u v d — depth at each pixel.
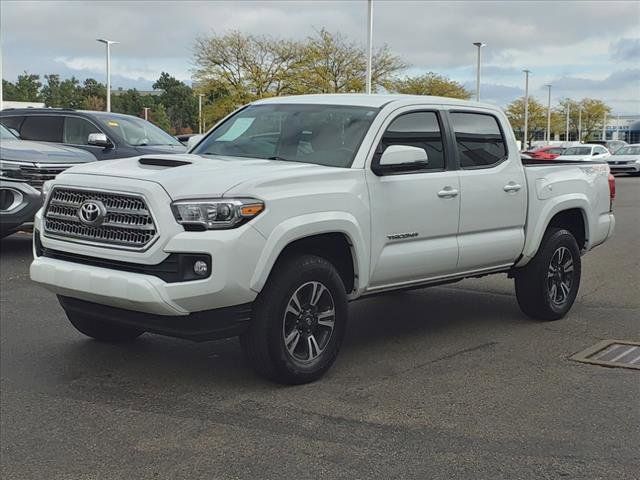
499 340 6.72
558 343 6.63
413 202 5.98
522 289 7.34
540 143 63.41
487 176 6.62
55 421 4.75
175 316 4.90
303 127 6.19
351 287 5.79
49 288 5.38
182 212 4.84
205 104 50.06
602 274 10.15
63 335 6.68
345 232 5.46
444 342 6.63
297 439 4.46
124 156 12.65
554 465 4.13
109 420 4.76
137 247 4.91
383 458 4.21
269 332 5.14
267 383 5.44
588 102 99.62
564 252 7.50
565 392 5.31
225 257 4.80
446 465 4.13
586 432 4.59
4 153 10.16
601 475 4.02
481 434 4.55
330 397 5.17
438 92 57.03
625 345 6.59
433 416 4.83
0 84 28.22
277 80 46.22
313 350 5.44
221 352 6.20
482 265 6.72
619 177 38.28
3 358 6.02
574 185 7.59
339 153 5.84
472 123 6.73
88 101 78.56
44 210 5.52
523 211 6.98
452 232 6.34
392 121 6.05
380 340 6.68
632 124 112.88
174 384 5.42
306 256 5.35
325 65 46.16
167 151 12.88
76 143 12.98
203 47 46.44
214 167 5.32
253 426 4.66
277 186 5.12
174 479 3.97
